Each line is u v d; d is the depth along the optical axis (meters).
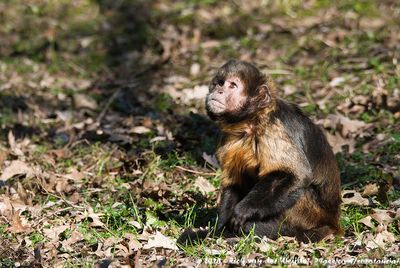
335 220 11.27
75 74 20.56
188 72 19.47
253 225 10.53
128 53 21.36
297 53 19.72
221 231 10.95
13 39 22.89
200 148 14.63
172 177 13.44
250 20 22.17
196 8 23.30
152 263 9.88
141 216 11.65
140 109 17.36
